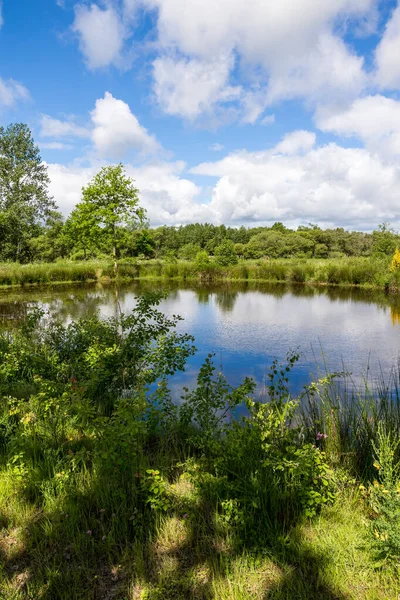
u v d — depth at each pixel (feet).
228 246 105.29
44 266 87.10
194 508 8.55
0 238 99.19
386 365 22.84
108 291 64.44
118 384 16.49
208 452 10.88
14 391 15.97
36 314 22.11
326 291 62.95
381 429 10.34
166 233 236.63
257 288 69.26
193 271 92.22
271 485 8.56
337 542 7.37
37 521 8.37
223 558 7.23
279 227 269.44
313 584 6.59
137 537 7.91
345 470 9.91
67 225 93.61
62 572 6.96
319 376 20.76
